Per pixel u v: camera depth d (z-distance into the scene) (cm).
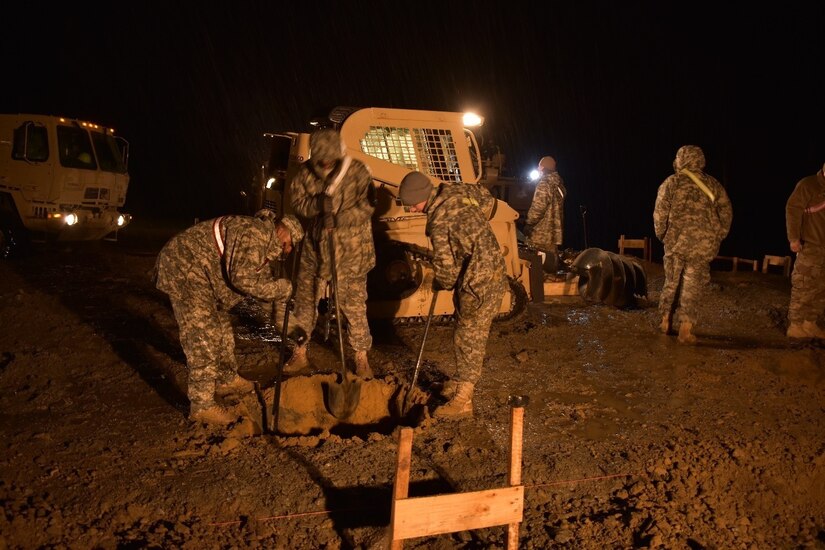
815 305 778
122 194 1392
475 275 497
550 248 991
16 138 1222
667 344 741
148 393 546
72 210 1265
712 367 661
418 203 502
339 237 568
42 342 661
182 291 472
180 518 374
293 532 369
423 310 755
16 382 555
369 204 583
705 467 454
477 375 518
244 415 503
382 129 734
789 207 773
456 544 374
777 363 680
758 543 400
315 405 555
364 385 556
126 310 818
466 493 318
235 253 468
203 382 479
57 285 972
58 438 455
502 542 373
